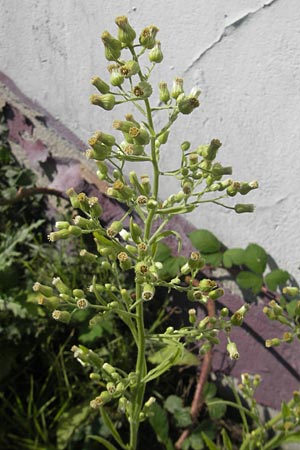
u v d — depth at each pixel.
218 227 0.28
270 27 0.23
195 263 0.17
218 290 0.17
